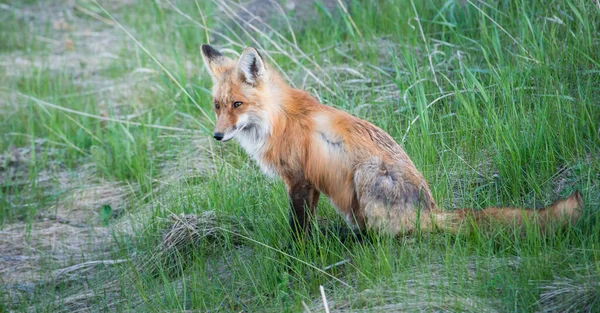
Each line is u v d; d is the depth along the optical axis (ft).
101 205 44.47
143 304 31.55
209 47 33.40
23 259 38.32
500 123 36.17
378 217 29.73
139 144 48.78
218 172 40.81
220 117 31.50
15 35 75.36
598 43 40.42
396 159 30.32
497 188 34.14
